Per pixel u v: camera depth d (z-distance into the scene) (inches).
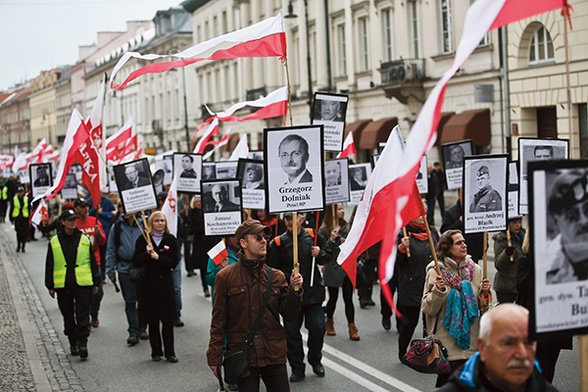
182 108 2743.6
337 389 340.2
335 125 436.5
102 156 514.6
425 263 359.9
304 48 1748.3
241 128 2212.1
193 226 600.4
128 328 465.7
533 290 151.5
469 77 1159.0
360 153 1501.0
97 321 508.4
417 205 269.0
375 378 354.3
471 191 315.6
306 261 357.1
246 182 437.4
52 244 416.2
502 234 366.6
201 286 656.4
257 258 256.5
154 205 451.2
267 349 253.4
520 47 1039.0
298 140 280.7
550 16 973.8
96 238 508.7
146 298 403.2
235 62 2252.7
